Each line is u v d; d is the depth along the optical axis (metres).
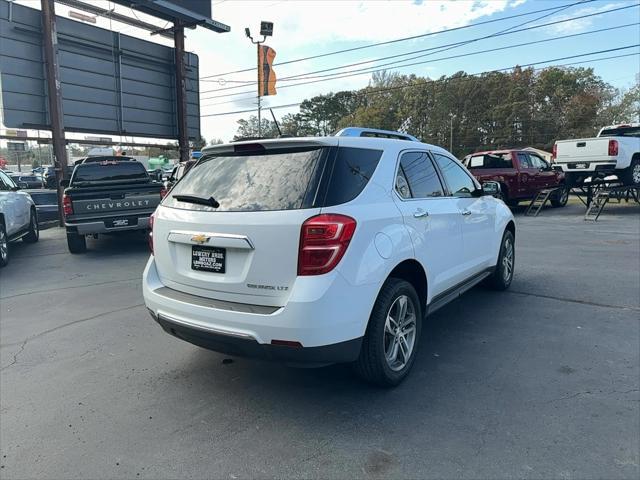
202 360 4.24
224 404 3.45
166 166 62.28
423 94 81.62
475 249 5.03
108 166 11.41
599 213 13.45
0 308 6.01
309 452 2.85
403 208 3.65
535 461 2.68
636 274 6.80
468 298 5.84
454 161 4.95
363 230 3.13
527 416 3.15
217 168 3.63
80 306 6.02
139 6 15.30
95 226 9.55
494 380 3.68
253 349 3.07
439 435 2.97
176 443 2.97
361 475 2.62
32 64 14.02
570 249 8.88
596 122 73.62
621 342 4.34
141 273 7.96
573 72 79.12
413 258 3.66
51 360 4.30
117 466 2.76
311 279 2.93
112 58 15.88
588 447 2.79
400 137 5.93
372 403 3.39
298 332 2.91
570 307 5.40
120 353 4.44
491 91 76.88
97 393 3.65
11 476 2.68
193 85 18.41
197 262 3.40
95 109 15.51
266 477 2.63
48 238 12.51
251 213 3.13
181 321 3.35
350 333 3.05
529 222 13.23
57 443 3.00
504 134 76.25
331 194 3.08
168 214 3.62
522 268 7.38
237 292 3.18
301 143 3.32
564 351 4.18
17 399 3.58
